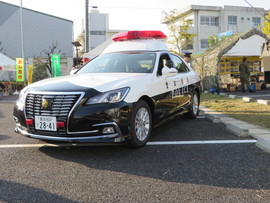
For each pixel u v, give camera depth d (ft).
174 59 16.74
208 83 40.29
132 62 14.25
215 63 37.63
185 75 17.17
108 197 7.25
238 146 11.67
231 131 14.30
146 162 9.88
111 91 10.36
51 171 9.11
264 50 20.27
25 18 106.01
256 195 7.25
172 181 8.21
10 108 27.22
